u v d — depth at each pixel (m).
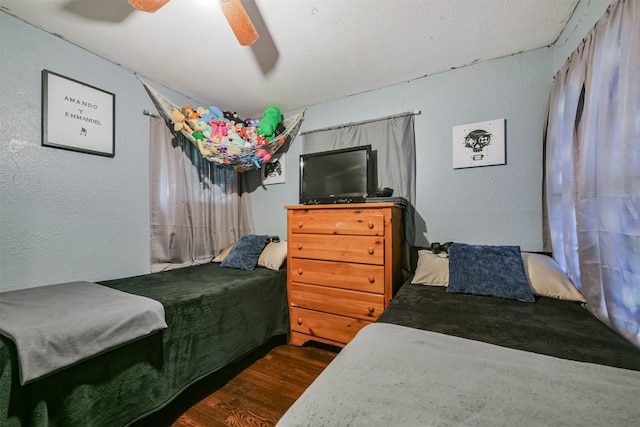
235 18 1.24
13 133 1.52
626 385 0.60
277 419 1.34
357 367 0.69
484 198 2.05
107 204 1.94
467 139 2.09
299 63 2.02
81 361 1.04
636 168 0.92
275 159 2.94
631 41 0.93
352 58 1.96
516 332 1.02
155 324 1.27
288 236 2.18
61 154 1.71
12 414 0.89
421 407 0.53
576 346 0.90
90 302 1.29
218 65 2.03
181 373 1.42
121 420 1.15
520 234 1.95
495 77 2.01
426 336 0.90
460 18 1.57
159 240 2.25
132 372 1.21
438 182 2.19
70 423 1.01
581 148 1.28
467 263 1.67
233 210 2.94
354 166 2.19
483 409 0.52
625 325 0.96
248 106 2.78
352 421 0.50
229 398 1.49
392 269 1.81
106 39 1.72
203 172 2.62
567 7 1.49
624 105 0.96
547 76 1.87
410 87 2.29
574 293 1.38
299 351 2.05
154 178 2.21
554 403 0.54
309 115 2.76
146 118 2.19
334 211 2.00
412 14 1.54
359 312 1.89
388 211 1.82
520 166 1.95
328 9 1.49
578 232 1.28
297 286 2.13
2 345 0.92
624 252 0.97
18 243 1.54
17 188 1.54
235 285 1.81
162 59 1.94
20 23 1.55
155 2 1.14
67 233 1.74
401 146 2.28
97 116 1.87
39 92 1.62
